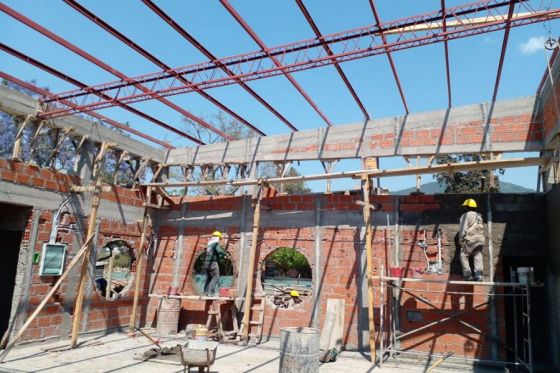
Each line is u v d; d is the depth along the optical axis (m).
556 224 7.13
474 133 8.41
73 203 8.78
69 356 7.14
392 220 8.94
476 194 8.45
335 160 9.71
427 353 7.92
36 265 7.93
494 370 7.27
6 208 8.21
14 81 7.83
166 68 8.02
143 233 10.52
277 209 10.06
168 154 11.62
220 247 10.02
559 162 7.32
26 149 17.66
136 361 6.91
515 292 8.27
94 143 9.45
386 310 8.52
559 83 6.66
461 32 6.02
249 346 8.67
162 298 9.91
